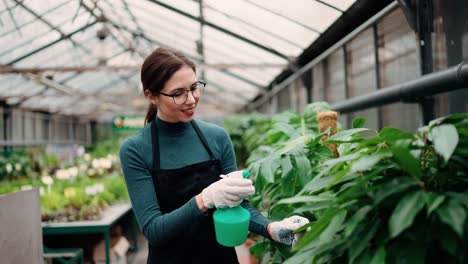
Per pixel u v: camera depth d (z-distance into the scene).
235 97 13.09
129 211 4.41
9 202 1.45
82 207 3.52
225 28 5.47
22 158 7.32
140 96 11.94
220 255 1.22
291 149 1.36
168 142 1.22
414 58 2.76
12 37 6.48
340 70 4.41
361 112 3.95
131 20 6.96
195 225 1.09
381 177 0.81
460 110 2.28
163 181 1.18
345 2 3.25
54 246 3.58
